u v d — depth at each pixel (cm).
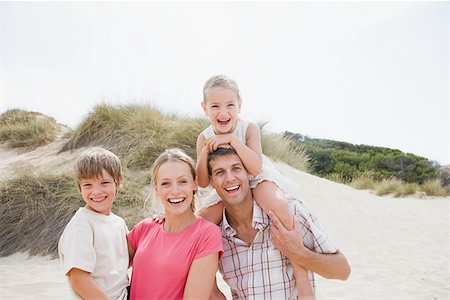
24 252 621
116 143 928
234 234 277
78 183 273
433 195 1409
